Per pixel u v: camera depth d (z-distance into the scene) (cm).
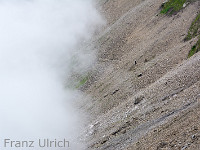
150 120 3325
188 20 6256
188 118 2622
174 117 2845
